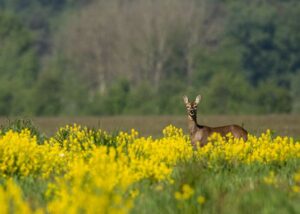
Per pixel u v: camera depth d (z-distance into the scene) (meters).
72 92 112.50
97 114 107.62
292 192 20.69
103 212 17.42
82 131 29.61
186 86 128.12
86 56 140.50
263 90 103.25
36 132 33.22
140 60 135.25
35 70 131.00
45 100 109.69
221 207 19.81
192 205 19.70
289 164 24.75
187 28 137.00
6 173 24.61
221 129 31.73
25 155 24.84
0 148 25.33
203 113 100.50
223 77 104.75
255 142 27.77
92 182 19.86
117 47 137.25
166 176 22.83
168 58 135.12
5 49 134.88
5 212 17.02
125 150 27.38
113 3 144.12
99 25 140.00
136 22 136.75
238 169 24.22
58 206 17.53
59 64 143.00
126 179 20.20
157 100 105.44
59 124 66.44
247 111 100.56
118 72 136.50
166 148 26.06
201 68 135.12
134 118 81.25
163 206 19.91
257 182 22.38
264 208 19.28
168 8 137.50
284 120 70.62
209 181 22.00
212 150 26.45
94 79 139.25
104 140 29.27
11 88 115.56
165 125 64.50
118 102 107.38
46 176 23.73
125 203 18.77
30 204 20.27
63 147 29.88
